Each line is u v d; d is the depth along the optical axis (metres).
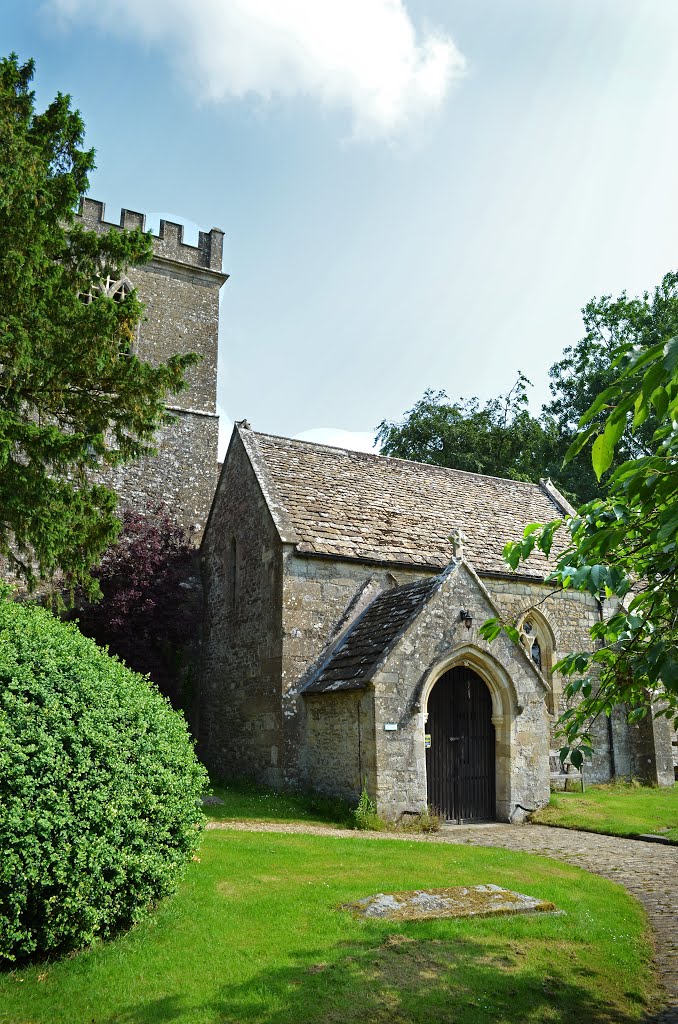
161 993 4.78
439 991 5.11
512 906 6.83
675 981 5.92
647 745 18.02
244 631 16.86
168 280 24.91
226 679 17.69
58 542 11.93
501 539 19.23
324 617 15.31
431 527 18.27
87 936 5.29
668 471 3.68
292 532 15.57
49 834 5.06
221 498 19.59
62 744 5.32
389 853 9.12
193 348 24.75
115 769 5.54
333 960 5.40
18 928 4.98
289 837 10.13
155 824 5.92
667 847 10.94
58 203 12.68
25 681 5.42
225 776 16.92
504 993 5.24
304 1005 4.73
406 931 6.04
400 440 39.56
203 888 6.93
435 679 13.18
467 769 13.62
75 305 12.38
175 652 19.45
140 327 24.05
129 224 25.05
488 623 5.50
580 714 5.30
